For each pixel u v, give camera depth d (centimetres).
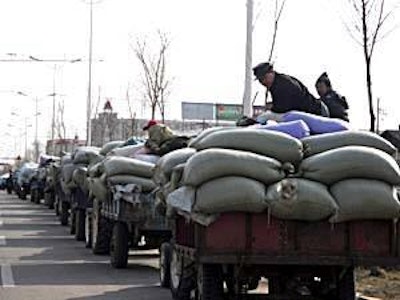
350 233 1068
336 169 1041
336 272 1119
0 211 4191
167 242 1598
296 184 1028
